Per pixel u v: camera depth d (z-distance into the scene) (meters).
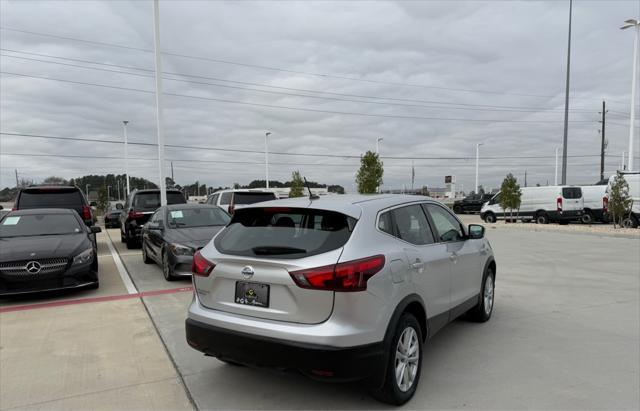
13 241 7.48
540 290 7.58
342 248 3.25
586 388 3.78
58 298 7.06
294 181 28.55
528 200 24.89
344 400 3.59
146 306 6.53
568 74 27.98
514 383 3.89
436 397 3.64
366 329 3.17
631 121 24.72
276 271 3.27
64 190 12.25
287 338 3.17
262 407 3.50
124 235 15.24
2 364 4.37
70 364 4.36
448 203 46.69
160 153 17.34
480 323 5.65
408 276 3.64
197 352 4.64
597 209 23.73
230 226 3.95
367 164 26.34
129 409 3.49
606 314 6.07
